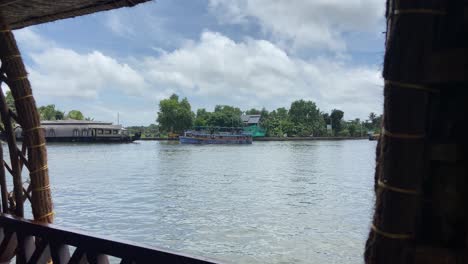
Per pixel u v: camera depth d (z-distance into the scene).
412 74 1.64
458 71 1.57
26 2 3.84
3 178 4.29
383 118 1.72
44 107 102.94
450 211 1.69
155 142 104.69
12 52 3.91
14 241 3.71
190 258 2.48
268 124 123.50
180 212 20.03
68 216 19.09
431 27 1.63
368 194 25.20
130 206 21.61
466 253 1.60
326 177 34.72
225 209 20.86
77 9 4.11
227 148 80.56
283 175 36.38
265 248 13.92
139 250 2.71
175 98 122.31
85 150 70.88
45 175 4.09
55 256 3.20
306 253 13.26
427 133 1.73
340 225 17.02
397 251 1.67
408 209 1.65
